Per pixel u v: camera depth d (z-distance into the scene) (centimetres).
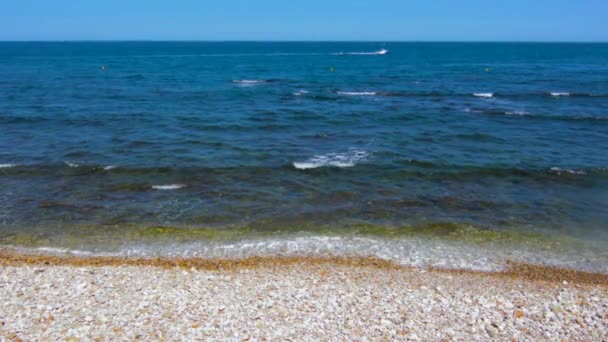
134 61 10044
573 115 3284
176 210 1588
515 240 1386
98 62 9506
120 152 2262
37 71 6894
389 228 1467
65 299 965
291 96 4300
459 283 1102
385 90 4809
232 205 1639
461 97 4262
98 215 1534
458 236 1412
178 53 14875
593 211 1612
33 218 1498
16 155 2183
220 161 2144
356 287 1062
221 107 3622
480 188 1838
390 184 1873
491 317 933
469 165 2106
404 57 12412
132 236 1380
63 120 3008
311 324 888
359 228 1464
